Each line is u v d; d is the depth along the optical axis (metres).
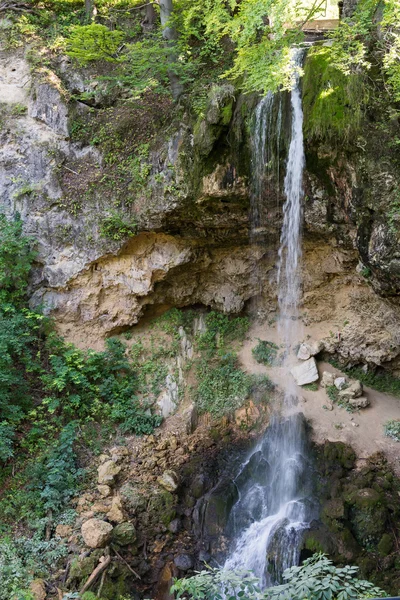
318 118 9.77
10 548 9.60
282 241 11.90
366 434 12.03
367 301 12.64
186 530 10.66
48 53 13.88
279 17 8.97
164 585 9.95
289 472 11.29
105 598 9.15
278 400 12.84
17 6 14.84
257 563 10.06
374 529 9.94
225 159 10.84
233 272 13.40
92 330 13.44
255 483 11.27
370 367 13.16
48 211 12.90
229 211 11.59
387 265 9.63
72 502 10.68
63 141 13.12
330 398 12.79
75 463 11.47
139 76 12.93
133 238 12.79
